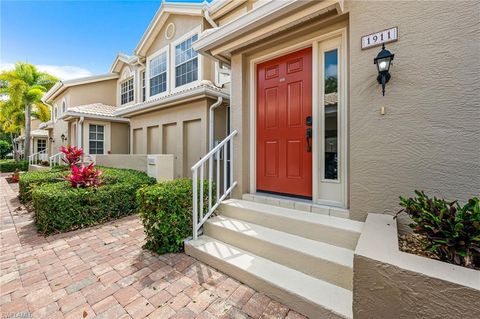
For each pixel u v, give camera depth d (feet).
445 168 6.84
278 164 11.72
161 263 9.04
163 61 26.89
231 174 12.49
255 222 10.05
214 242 9.75
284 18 9.29
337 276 6.73
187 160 21.70
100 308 6.61
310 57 10.61
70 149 24.62
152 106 22.75
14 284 7.80
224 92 19.75
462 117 6.62
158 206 9.78
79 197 13.28
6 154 87.45
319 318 5.98
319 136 10.30
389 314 4.54
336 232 7.84
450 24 6.75
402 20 7.46
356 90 8.29
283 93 11.51
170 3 23.84
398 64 7.51
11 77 49.83
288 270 7.55
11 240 11.57
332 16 9.05
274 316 6.24
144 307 6.62
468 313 3.90
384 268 4.58
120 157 23.67
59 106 42.70
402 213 7.34
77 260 9.39
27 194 18.20
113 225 13.73
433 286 4.16
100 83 36.94
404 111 7.43
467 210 4.89
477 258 4.67
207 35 11.54
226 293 7.19
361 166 8.21
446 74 6.81
